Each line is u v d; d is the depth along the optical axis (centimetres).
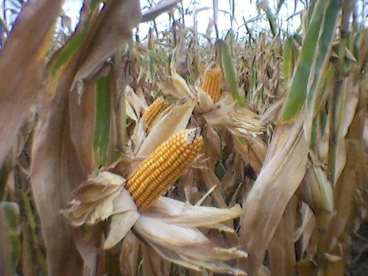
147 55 125
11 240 41
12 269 41
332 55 55
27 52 35
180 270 69
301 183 58
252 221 53
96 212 40
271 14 119
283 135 55
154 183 41
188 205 44
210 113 73
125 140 45
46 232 40
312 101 52
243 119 73
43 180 41
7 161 42
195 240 42
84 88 42
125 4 40
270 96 100
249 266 53
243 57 141
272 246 60
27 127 53
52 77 40
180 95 76
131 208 41
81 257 42
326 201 57
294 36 66
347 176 59
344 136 57
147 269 53
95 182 40
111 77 43
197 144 41
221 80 83
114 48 40
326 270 59
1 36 51
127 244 47
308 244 67
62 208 41
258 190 53
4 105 35
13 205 42
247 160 74
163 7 46
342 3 52
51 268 41
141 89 92
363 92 60
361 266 88
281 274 60
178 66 110
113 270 46
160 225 43
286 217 60
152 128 56
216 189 70
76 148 42
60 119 41
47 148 41
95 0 40
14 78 35
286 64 67
